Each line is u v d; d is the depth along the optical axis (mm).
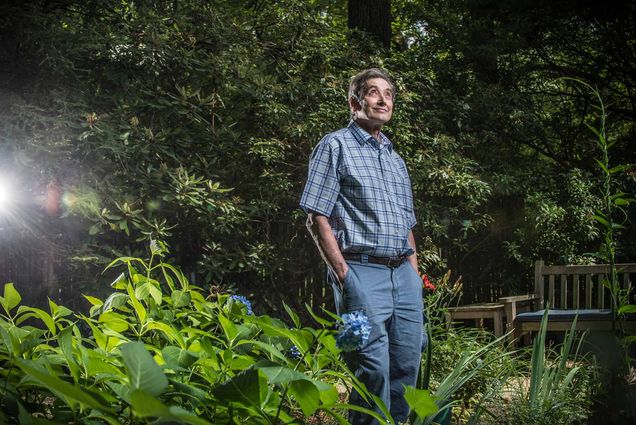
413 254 3477
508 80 11383
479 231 8867
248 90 7434
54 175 6332
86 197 6188
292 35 8648
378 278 3178
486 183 8227
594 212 8750
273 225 7766
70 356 1662
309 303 7871
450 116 9156
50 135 6344
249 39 8352
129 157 6562
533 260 8938
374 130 3402
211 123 7543
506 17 11633
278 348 2285
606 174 2881
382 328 3119
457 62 10977
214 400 1681
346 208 3223
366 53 9133
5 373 1632
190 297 2623
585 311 6359
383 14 10289
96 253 6641
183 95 7047
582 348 5953
